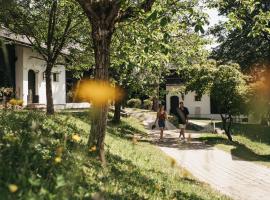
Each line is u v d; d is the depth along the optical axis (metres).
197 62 29.05
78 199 4.94
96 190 6.26
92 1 10.22
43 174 5.76
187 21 10.62
